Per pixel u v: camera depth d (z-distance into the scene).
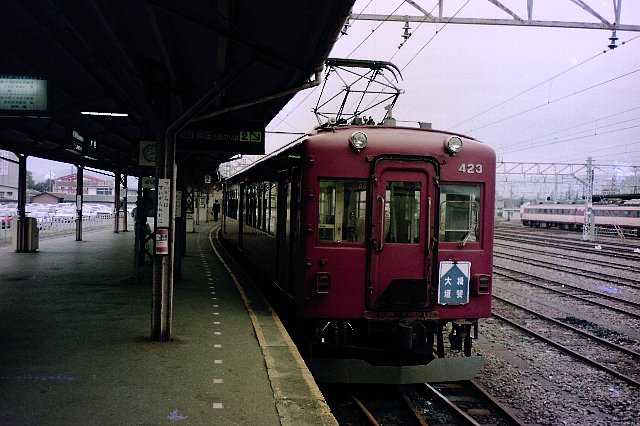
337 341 6.72
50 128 13.61
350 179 6.74
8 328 7.25
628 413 6.45
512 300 13.83
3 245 19.23
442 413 6.29
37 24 7.04
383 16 12.46
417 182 6.82
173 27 7.37
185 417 4.48
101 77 8.32
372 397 6.77
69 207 50.34
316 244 6.68
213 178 29.47
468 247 6.95
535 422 6.16
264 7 6.23
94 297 9.55
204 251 19.31
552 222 54.53
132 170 28.97
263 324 7.88
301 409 4.73
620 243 35.06
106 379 5.33
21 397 4.77
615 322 11.52
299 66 6.71
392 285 6.60
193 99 9.62
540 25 12.34
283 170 8.40
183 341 6.85
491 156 7.02
